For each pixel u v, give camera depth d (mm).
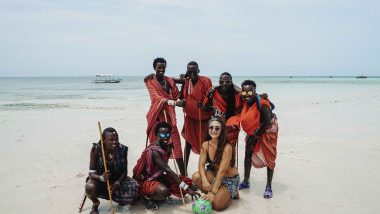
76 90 50344
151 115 5844
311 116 14836
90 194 4684
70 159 7727
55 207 5074
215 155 5016
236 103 5695
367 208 4953
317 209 4945
